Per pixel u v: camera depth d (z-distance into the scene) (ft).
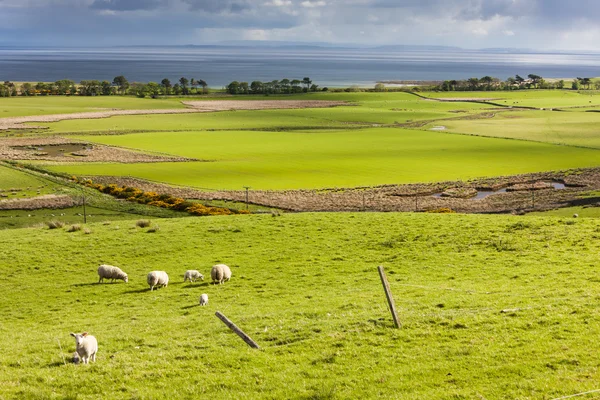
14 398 57.57
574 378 55.57
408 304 89.66
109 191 337.93
